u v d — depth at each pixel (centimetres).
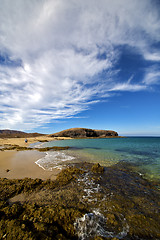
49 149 1956
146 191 546
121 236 290
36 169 837
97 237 280
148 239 287
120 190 540
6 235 276
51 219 327
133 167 945
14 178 674
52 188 541
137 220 345
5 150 1820
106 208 394
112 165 991
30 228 297
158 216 369
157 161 1146
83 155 1422
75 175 709
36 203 418
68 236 291
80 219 330
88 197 463
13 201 441
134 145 2772
